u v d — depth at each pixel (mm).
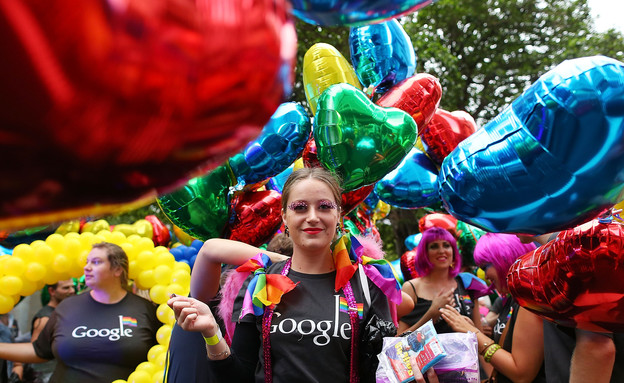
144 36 475
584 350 1815
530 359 2189
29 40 446
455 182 1491
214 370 1822
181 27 490
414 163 3197
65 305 3223
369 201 3611
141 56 478
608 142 1258
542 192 1357
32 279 3350
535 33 13109
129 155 537
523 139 1341
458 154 1498
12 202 546
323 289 1859
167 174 603
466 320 2578
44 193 546
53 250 3420
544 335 2055
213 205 2643
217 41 510
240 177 2666
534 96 1326
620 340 1917
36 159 506
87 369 3055
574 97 1258
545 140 1300
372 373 1812
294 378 1740
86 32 455
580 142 1269
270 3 569
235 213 2811
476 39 13031
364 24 993
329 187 1904
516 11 12695
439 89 2686
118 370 3086
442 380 1810
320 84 2697
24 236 3559
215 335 1802
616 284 1474
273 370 1781
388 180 3176
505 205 1420
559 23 12938
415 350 1829
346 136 2230
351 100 2264
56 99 466
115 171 550
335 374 1750
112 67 470
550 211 1389
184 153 580
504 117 1424
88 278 3158
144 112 506
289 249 2410
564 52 12531
